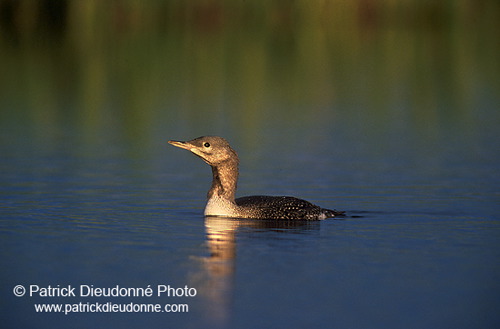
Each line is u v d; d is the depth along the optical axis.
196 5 58.44
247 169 27.14
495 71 49.38
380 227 18.70
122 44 55.50
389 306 13.39
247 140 32.88
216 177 20.23
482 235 17.81
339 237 17.67
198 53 53.91
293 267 15.38
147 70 49.72
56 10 56.22
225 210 19.98
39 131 35.00
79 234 17.88
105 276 14.88
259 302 13.55
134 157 29.36
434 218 19.69
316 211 19.81
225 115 38.59
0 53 53.31
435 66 51.03
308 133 34.50
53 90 45.06
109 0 56.59
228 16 58.94
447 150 30.55
